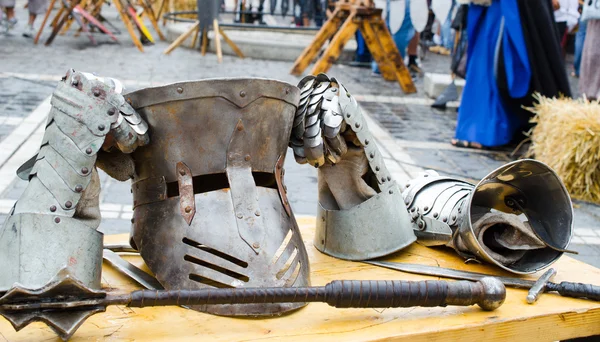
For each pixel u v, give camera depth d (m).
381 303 1.58
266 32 11.41
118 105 1.58
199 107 1.66
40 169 1.56
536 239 2.04
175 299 1.46
